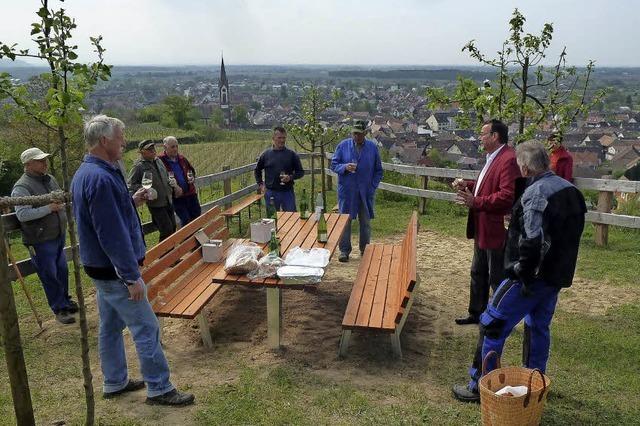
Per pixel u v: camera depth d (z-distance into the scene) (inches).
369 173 274.1
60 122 99.1
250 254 176.9
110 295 133.5
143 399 144.3
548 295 132.4
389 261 225.6
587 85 263.9
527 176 132.5
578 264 269.0
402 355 173.5
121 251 124.6
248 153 1469.0
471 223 183.8
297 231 230.2
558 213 124.9
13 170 682.2
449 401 144.9
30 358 171.9
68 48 98.8
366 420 134.2
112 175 126.3
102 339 142.7
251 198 394.6
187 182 280.1
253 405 140.3
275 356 172.1
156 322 140.3
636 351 174.6
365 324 162.7
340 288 237.9
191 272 205.5
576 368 162.9
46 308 218.7
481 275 190.4
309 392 148.3
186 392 147.6
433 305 218.2
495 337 135.6
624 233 328.2
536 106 275.0
